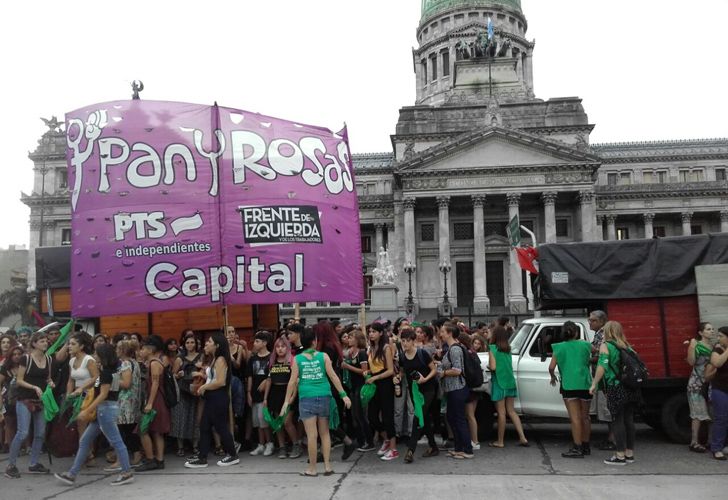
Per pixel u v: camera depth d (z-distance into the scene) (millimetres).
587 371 13375
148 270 14438
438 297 68438
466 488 10688
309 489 10727
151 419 12289
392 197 76500
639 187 76500
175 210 14586
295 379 11922
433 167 67625
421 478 11492
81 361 12453
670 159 80750
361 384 14234
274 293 14945
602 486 10773
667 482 11055
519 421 14914
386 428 13406
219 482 11352
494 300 71688
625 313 15445
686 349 15125
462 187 67312
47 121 81688
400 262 73062
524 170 66438
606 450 14156
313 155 15953
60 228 79812
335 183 16234
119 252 14469
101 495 10578
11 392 13391
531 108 74562
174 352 14547
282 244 15109
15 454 12328
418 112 76188
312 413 11844
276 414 13086
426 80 106812
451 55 99750
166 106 14914
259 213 15008
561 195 68312
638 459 13133
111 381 11281
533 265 17047
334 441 15250
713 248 15312
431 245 72562
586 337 15375
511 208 66438
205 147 14883
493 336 14906
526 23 110750
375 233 79312
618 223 80000
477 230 66625
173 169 14688
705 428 14703
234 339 14891
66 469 13141
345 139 16891
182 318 19031
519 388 15562
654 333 15266
